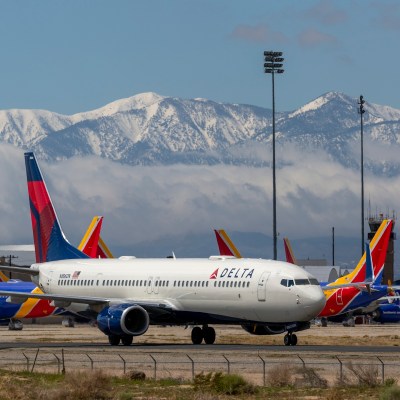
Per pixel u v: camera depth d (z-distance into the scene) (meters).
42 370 189.25
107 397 155.12
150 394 157.62
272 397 155.12
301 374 177.12
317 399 152.50
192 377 175.12
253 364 195.12
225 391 159.50
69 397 153.75
